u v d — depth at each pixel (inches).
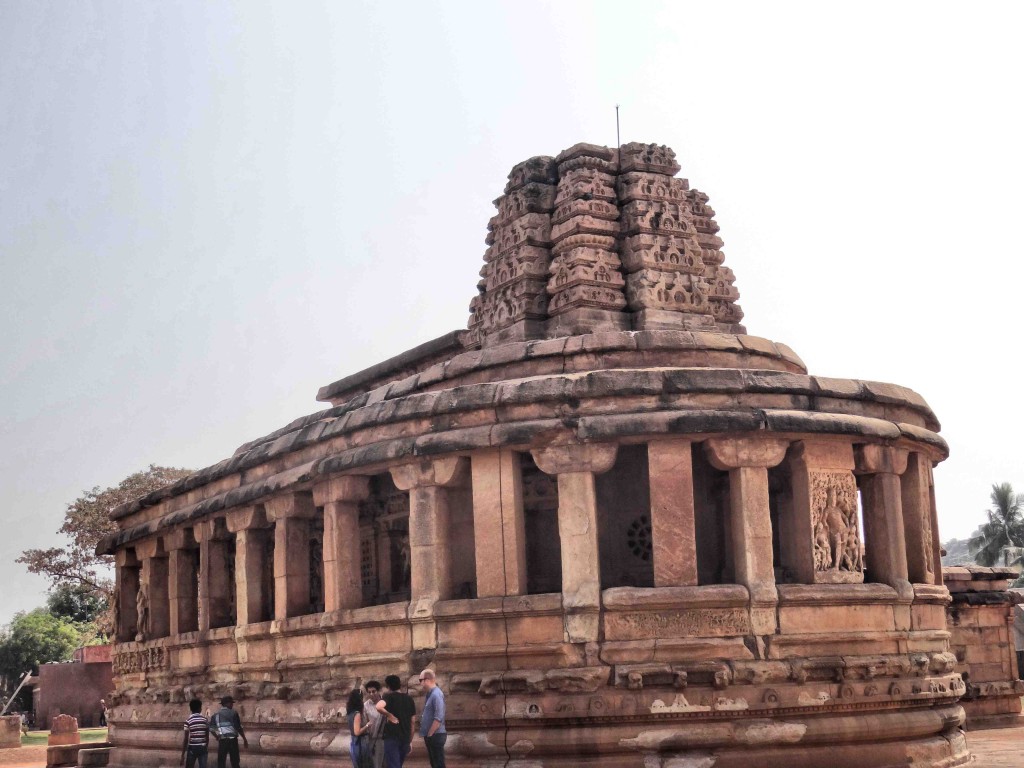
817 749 814.5
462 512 916.6
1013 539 3417.8
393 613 881.5
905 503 944.9
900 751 842.2
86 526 3093.0
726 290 1099.3
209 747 1104.8
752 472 840.3
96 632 3700.8
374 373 1235.9
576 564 823.7
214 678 1141.7
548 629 824.3
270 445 1065.5
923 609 911.0
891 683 846.5
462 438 863.1
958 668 1334.9
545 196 1041.5
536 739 808.9
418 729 846.5
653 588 812.6
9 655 4188.0
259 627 1043.9
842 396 882.1
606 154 1044.5
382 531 1035.9
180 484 1245.1
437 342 1122.7
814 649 829.2
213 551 1186.6
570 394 842.2
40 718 2960.1
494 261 1073.5
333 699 929.5
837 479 868.0
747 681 802.8
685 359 906.1
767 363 942.4
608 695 802.2
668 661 805.2
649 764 789.9
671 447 836.0
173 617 1259.8
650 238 999.6
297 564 1025.5
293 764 964.6
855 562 864.3
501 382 874.1
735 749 799.7
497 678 822.5
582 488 832.9
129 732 1326.3
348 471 941.8
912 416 949.8
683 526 826.2
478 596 856.3
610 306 987.3
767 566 828.0
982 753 996.6
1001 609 1376.7
